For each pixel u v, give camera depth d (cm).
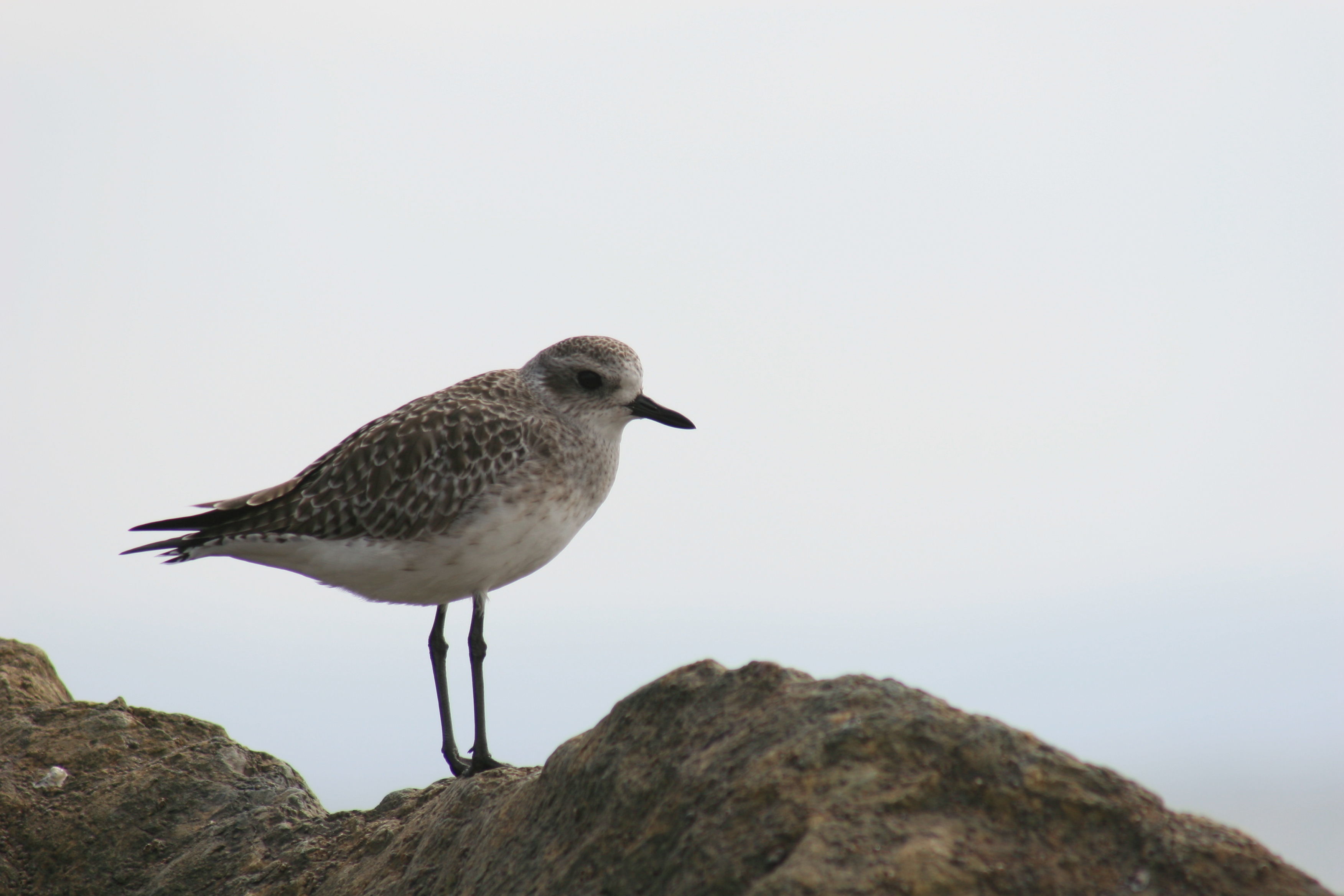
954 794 700
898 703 754
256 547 1398
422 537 1384
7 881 1290
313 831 1256
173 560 1460
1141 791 709
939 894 635
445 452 1390
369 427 1452
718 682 844
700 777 761
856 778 705
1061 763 712
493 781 1062
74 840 1320
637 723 854
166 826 1329
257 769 1427
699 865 698
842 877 641
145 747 1456
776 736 758
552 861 828
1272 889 654
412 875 1005
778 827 689
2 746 1452
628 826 789
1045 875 655
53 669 1677
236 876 1214
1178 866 663
